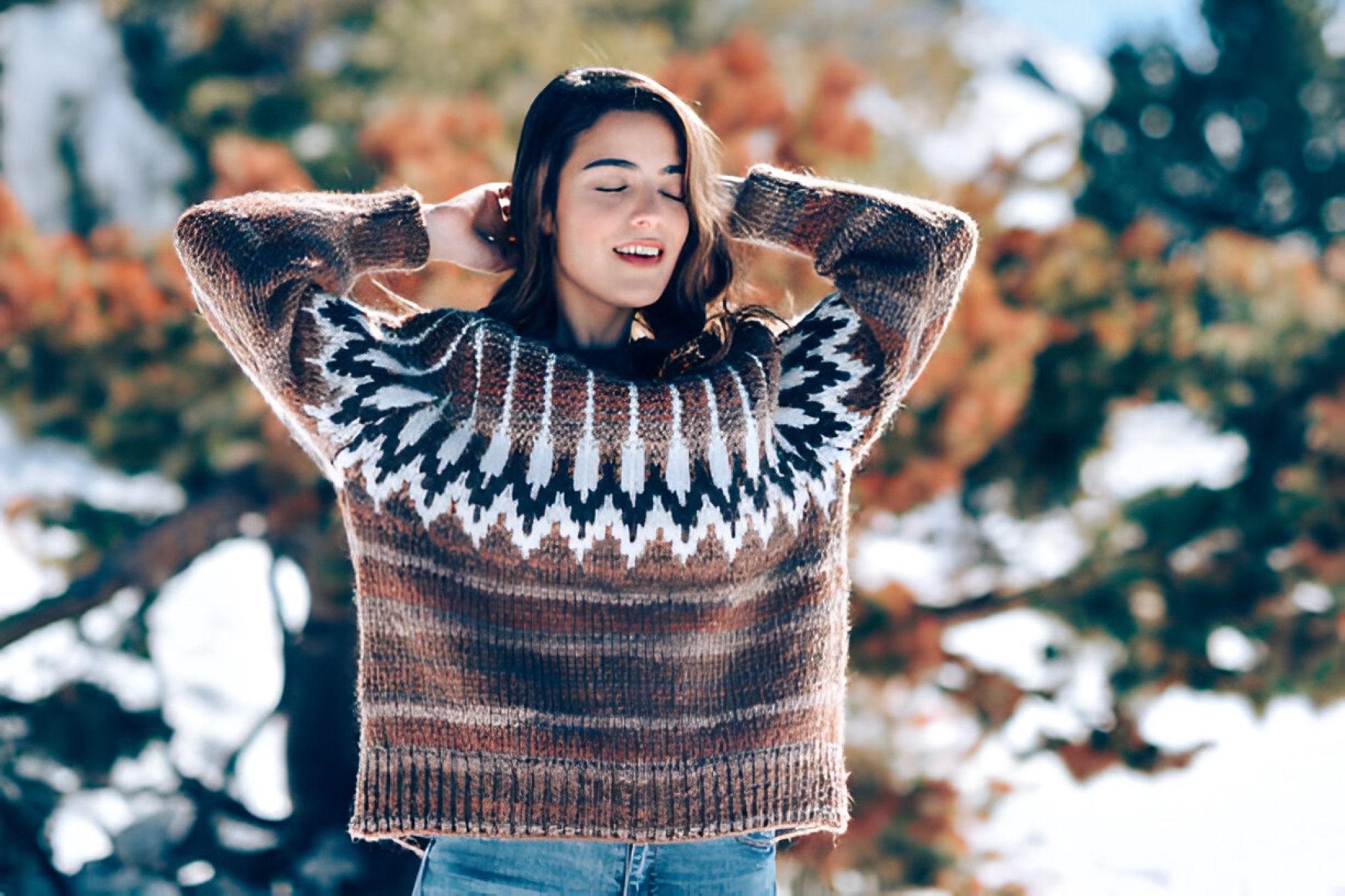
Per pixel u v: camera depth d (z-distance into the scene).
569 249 2.11
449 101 8.38
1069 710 8.51
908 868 7.89
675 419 2.00
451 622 1.98
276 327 2.02
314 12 11.12
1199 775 10.59
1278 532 8.59
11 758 7.85
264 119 9.82
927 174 8.58
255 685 9.43
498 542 1.97
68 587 8.05
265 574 10.80
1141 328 8.06
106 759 8.10
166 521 8.04
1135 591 8.51
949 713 8.53
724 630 2.01
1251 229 24.73
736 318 2.21
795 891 7.61
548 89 2.12
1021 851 8.67
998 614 8.75
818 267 2.31
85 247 8.16
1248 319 8.82
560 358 2.02
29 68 13.67
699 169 2.13
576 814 1.96
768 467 2.05
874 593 8.08
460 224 2.23
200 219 2.08
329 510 7.40
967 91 20.34
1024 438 8.05
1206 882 8.52
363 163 7.75
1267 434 8.78
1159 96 25.02
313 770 7.72
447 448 1.99
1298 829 9.41
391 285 4.32
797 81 8.31
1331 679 8.34
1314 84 25.02
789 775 2.04
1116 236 9.52
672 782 1.98
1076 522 8.91
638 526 1.97
